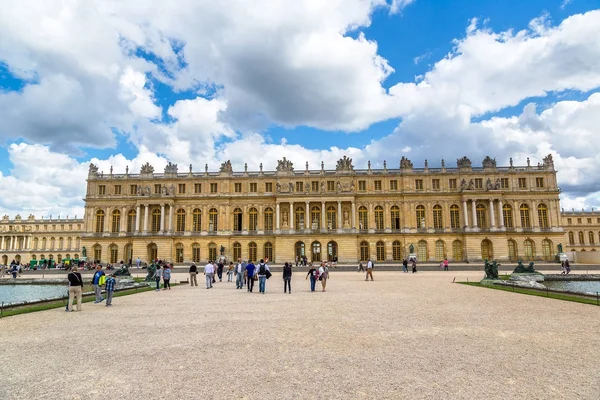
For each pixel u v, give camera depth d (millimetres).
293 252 103000
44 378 11711
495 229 100125
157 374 12023
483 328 18734
